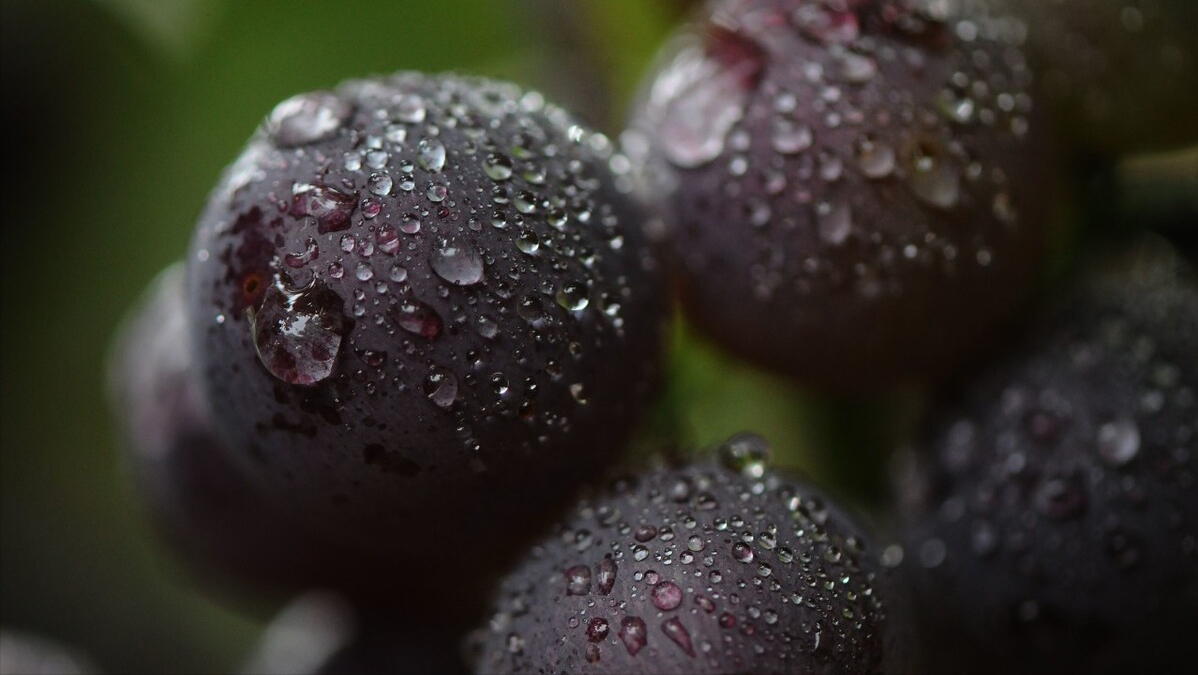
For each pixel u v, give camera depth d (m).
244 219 0.09
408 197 0.08
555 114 0.09
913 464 0.10
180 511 0.10
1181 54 0.10
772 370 0.09
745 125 0.09
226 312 0.09
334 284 0.08
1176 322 0.10
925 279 0.09
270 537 0.10
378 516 0.09
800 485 0.09
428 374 0.08
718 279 0.09
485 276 0.08
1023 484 0.09
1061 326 0.10
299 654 0.10
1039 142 0.09
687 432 0.09
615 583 0.08
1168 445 0.09
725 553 0.08
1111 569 0.09
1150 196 0.10
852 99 0.09
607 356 0.09
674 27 0.10
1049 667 0.09
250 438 0.09
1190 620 0.09
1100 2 0.09
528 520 0.09
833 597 0.08
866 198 0.09
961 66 0.09
